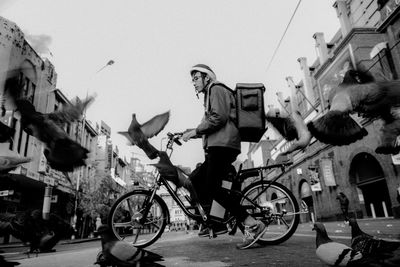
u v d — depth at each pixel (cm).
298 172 2288
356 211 1666
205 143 282
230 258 219
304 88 2469
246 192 308
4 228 248
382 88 128
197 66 285
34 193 1744
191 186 253
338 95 137
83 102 149
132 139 201
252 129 253
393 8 1431
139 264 143
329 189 1922
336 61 1781
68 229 275
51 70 1139
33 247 270
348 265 122
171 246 359
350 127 142
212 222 271
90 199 2041
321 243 139
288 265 175
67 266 230
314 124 149
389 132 144
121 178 3997
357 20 2009
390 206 1473
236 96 258
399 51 1373
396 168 1321
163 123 196
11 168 174
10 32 530
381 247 123
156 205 312
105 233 153
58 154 145
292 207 308
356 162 1683
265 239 303
